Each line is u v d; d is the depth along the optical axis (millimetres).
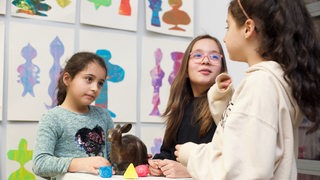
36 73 1470
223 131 609
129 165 801
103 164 901
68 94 1199
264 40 638
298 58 607
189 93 1150
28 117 1444
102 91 1581
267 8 627
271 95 588
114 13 1627
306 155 1674
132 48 1664
